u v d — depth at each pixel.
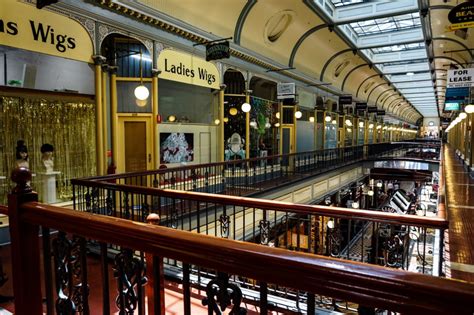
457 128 20.33
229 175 9.17
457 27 6.54
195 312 2.60
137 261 1.27
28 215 1.34
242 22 8.64
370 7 9.71
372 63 16.05
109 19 5.59
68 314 1.33
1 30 4.23
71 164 5.77
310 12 9.60
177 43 6.98
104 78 5.77
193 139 8.24
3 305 2.49
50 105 5.48
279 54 10.88
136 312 2.18
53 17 4.82
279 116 12.02
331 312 2.46
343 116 18.80
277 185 8.44
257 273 0.79
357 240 8.09
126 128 6.62
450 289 0.59
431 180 14.03
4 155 4.96
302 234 7.91
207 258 0.86
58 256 1.38
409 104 36.69
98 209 4.25
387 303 0.64
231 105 9.64
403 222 2.06
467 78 10.05
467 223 3.80
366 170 16.94
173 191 2.95
